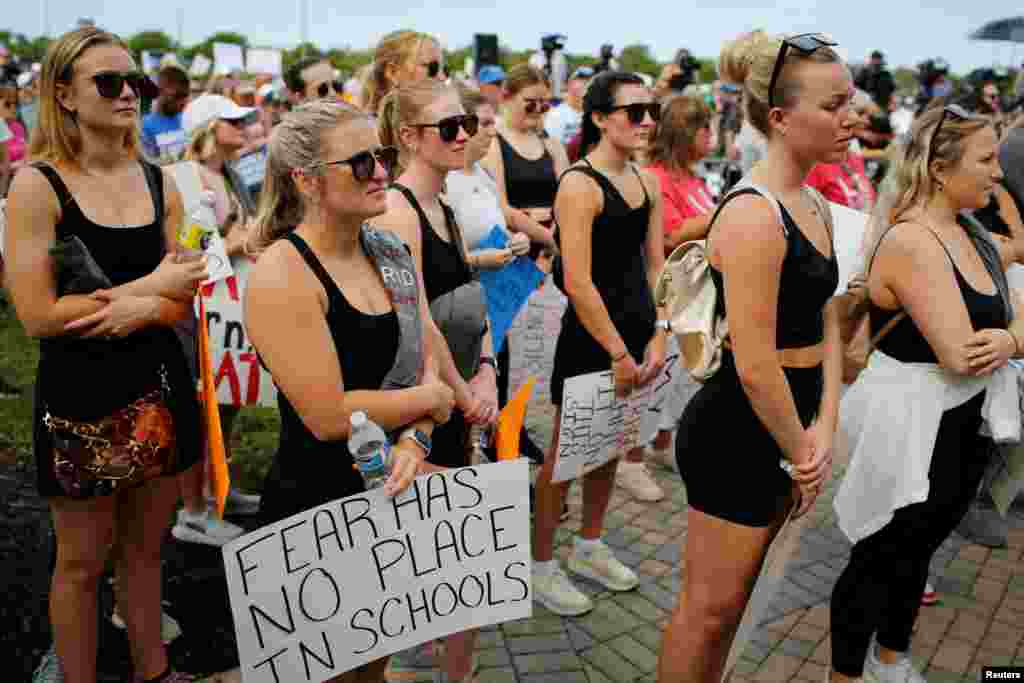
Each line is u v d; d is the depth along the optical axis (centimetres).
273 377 192
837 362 242
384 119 272
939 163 261
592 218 313
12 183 218
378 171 189
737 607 237
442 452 255
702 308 228
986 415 269
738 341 211
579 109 834
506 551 216
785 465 224
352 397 194
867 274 278
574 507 425
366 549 200
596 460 329
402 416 201
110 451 234
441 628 211
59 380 229
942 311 254
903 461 262
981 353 251
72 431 230
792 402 215
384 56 394
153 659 268
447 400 213
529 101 418
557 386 336
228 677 289
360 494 196
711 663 243
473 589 213
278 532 191
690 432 236
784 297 217
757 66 217
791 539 234
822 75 203
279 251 189
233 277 358
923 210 269
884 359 276
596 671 299
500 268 327
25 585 332
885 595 277
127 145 238
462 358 268
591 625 327
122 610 264
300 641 196
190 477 374
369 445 188
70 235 223
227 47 1259
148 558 262
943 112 265
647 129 313
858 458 273
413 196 260
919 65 1370
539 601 339
